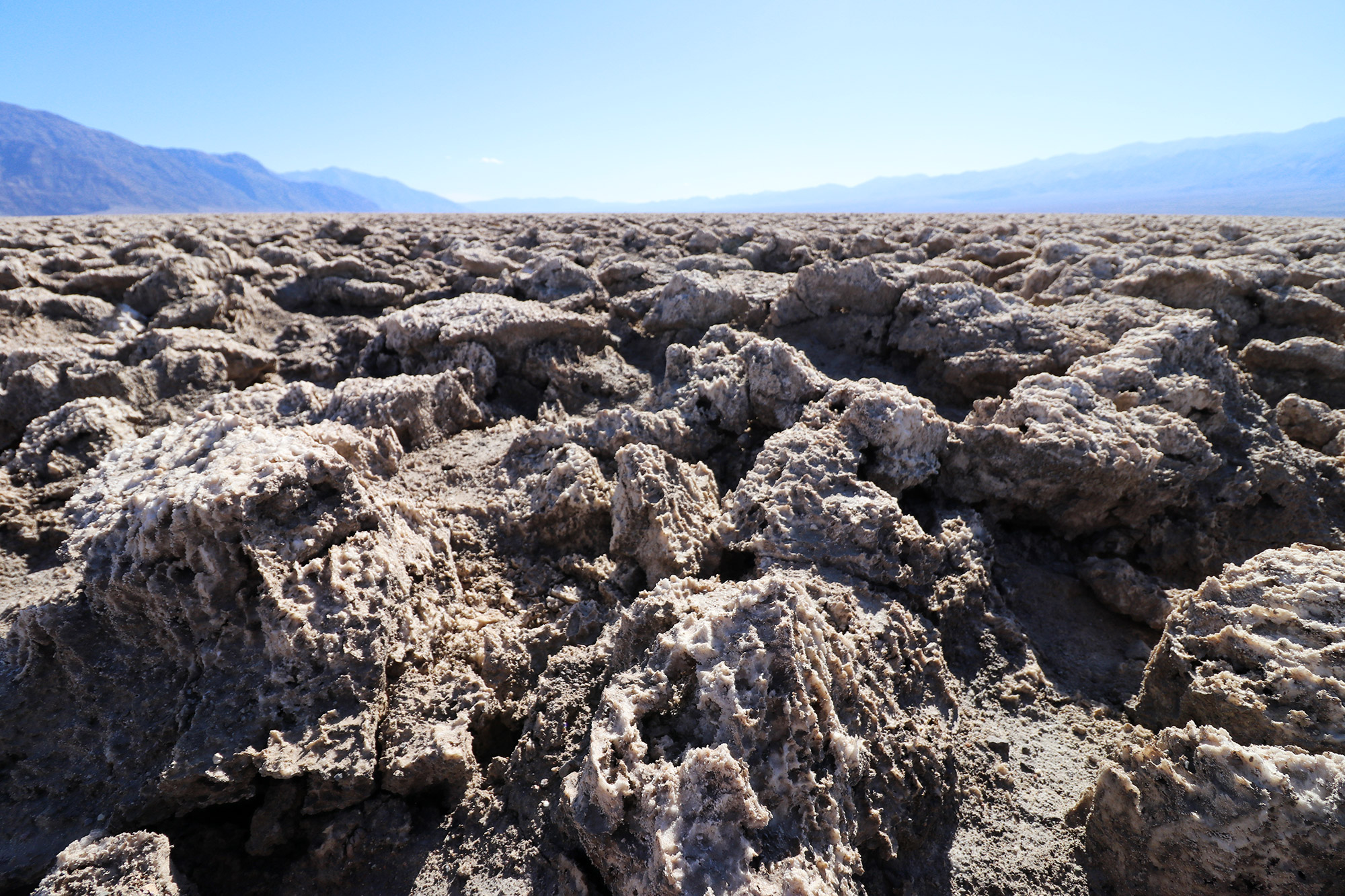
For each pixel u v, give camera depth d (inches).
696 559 182.5
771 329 370.9
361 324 406.9
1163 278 345.7
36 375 310.8
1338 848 101.7
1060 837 132.8
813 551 173.8
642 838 107.2
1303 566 144.4
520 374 346.0
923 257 547.5
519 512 208.8
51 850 124.1
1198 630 146.5
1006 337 301.3
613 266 489.7
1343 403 294.5
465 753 139.1
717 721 115.4
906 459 211.0
